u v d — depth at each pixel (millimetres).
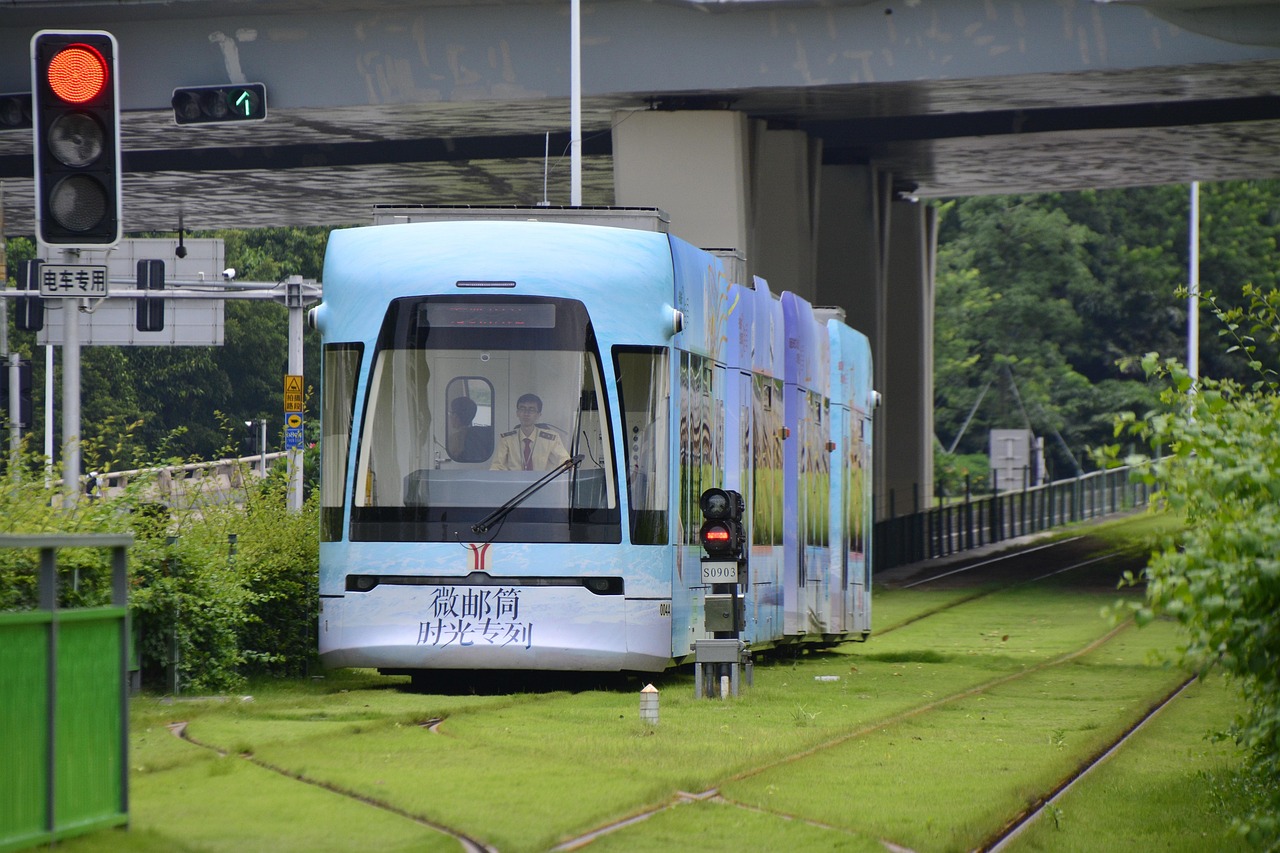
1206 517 28703
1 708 23344
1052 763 37531
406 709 43906
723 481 57719
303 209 177250
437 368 51000
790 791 32469
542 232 51750
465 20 110875
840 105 118812
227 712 42219
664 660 51281
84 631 25016
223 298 109500
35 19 112500
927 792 32844
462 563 50344
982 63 106188
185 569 46625
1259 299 33875
